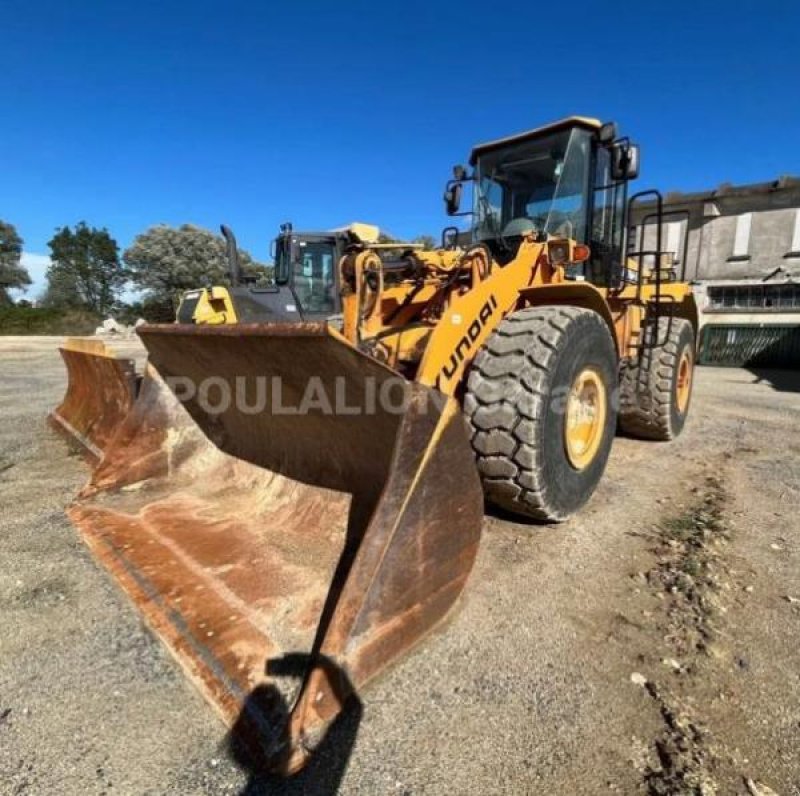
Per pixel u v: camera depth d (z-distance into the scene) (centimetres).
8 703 169
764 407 746
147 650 194
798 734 159
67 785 141
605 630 207
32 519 307
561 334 268
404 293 342
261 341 208
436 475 186
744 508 336
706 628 209
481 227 429
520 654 192
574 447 301
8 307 3744
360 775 144
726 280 1747
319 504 252
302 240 796
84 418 448
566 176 384
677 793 139
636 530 299
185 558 231
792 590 239
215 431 324
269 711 152
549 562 260
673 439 527
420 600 184
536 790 140
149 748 152
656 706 169
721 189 1756
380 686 175
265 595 202
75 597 227
